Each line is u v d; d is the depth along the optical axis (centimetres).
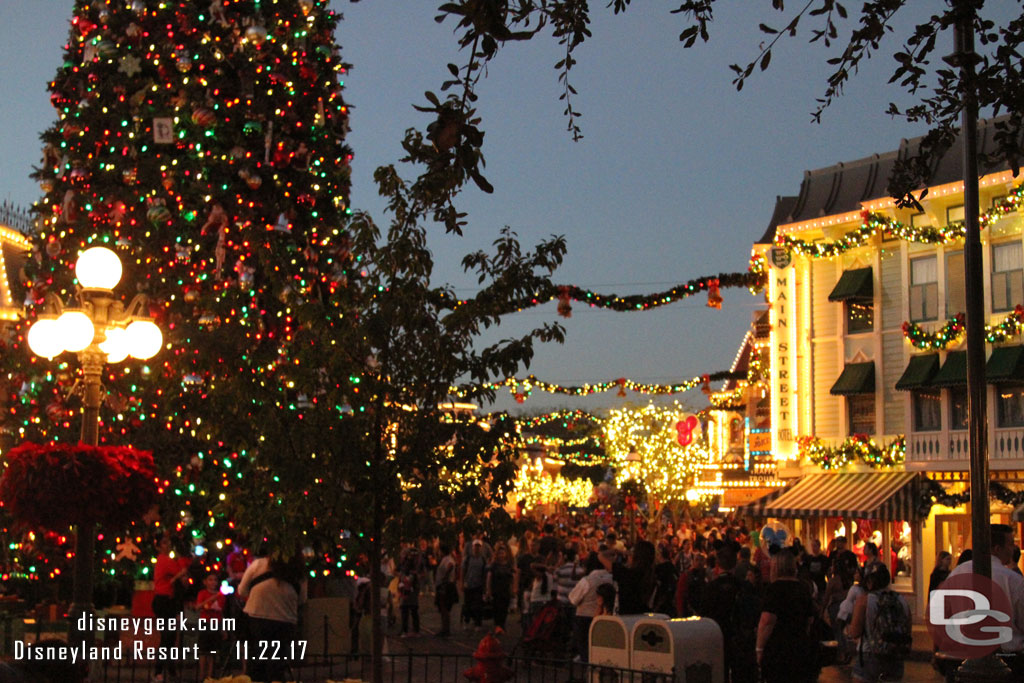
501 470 1097
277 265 1191
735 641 1376
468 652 2155
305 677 1709
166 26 2147
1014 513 3030
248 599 1372
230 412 1108
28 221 3009
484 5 619
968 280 1017
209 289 2034
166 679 1538
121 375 1961
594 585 1773
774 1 746
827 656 1163
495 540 1108
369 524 1081
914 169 918
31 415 2092
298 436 1059
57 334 1127
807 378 3644
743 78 764
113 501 1112
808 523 3669
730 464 5375
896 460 3384
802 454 3597
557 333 1117
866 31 795
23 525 1123
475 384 1103
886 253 3478
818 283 3650
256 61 2152
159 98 2142
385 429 1081
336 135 2297
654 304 3045
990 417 3186
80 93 2205
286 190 2169
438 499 1045
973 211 1020
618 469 5809
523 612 2367
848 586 2056
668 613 2034
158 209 2045
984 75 805
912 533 3341
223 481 1947
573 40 759
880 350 3466
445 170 629
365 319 1070
